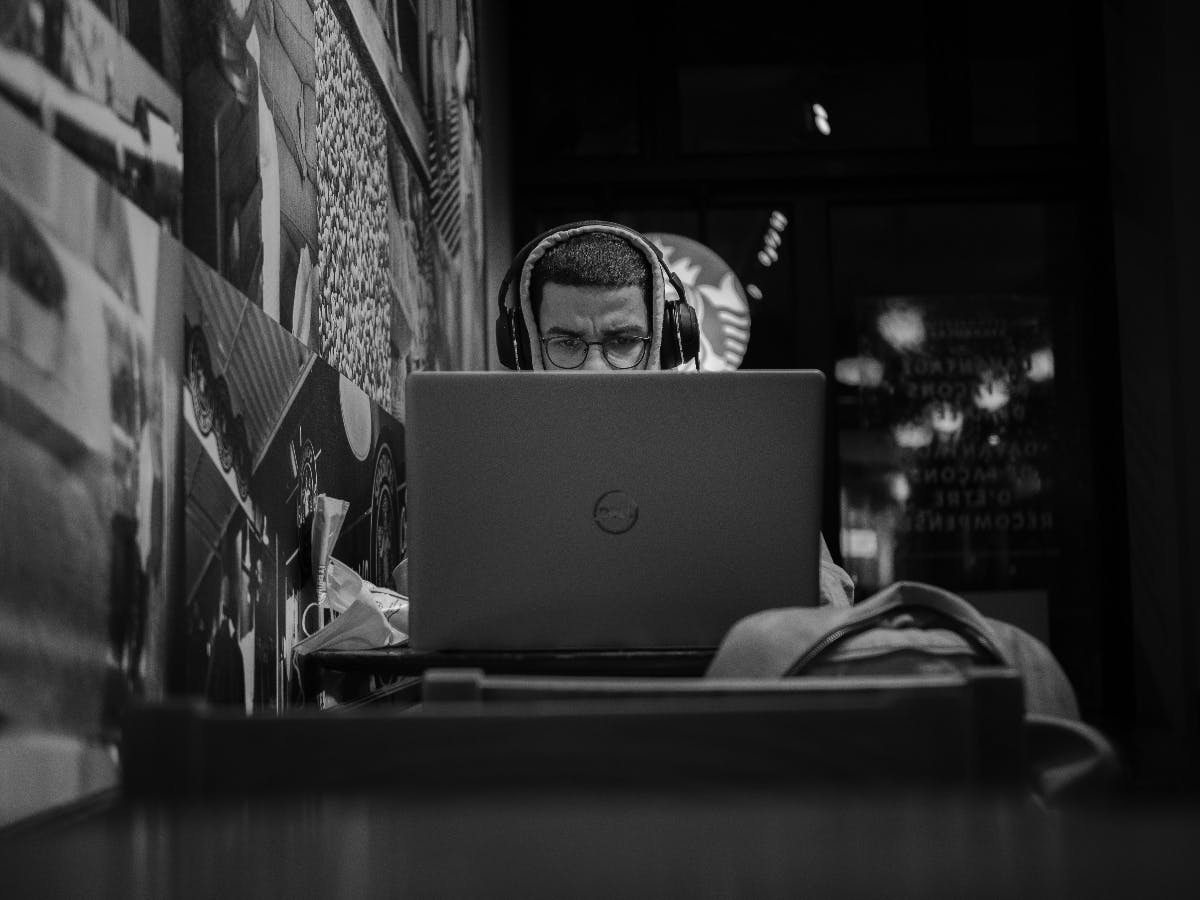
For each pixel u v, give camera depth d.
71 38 1.05
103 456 1.09
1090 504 5.67
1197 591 5.23
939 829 0.38
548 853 0.36
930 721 0.68
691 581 1.45
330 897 0.33
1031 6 5.77
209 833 0.40
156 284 1.24
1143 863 0.34
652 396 1.43
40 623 0.96
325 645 1.79
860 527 5.64
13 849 0.39
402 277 2.79
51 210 1.00
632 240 2.20
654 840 0.37
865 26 5.79
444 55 3.51
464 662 1.45
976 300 5.75
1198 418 5.29
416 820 0.40
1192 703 5.20
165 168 1.28
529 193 5.71
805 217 5.73
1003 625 1.20
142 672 1.18
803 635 1.10
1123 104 5.61
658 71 5.71
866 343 5.73
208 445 1.41
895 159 5.67
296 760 0.65
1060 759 0.84
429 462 1.43
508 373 1.42
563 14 5.77
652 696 0.79
